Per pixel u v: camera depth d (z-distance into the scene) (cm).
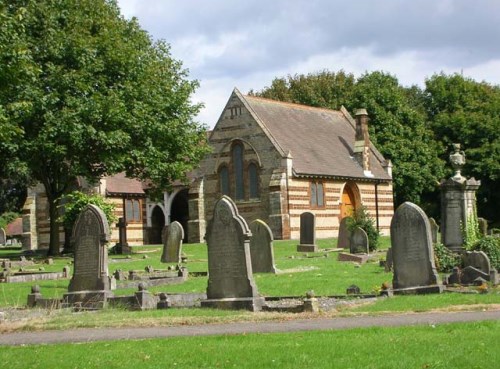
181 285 2533
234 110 5562
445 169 7200
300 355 1130
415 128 7238
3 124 2720
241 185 5512
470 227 2928
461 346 1159
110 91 4203
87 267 2061
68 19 4284
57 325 1591
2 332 1531
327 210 5600
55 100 3938
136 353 1201
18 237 8694
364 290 2197
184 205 6788
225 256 1880
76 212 4169
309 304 1716
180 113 4678
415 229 2011
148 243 6444
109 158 4159
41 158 4184
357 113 6188
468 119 7219
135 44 4644
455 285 2152
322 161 5662
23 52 2522
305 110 6200
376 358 1090
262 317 1641
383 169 6378
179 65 4875
